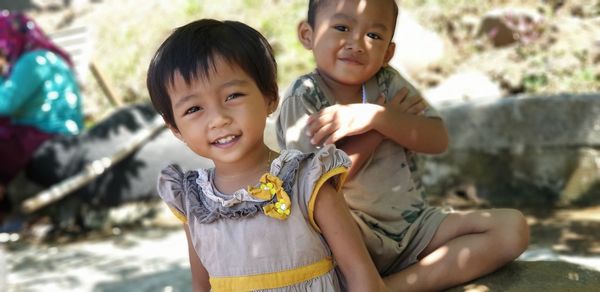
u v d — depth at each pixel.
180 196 1.92
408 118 2.22
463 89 6.40
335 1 2.19
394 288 2.08
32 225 5.41
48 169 5.46
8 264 4.64
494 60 6.82
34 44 5.61
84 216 5.44
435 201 5.17
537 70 6.48
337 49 2.18
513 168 5.09
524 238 2.09
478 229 2.13
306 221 1.79
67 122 5.67
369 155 2.20
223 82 1.72
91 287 4.06
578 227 4.27
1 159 5.45
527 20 7.00
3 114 5.33
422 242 2.20
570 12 7.29
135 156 5.39
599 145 4.84
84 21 9.28
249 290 1.79
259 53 1.79
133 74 8.19
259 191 1.77
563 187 4.94
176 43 1.76
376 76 2.34
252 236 1.78
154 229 5.19
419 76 6.91
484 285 2.08
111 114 5.57
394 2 2.25
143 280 4.09
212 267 1.85
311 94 2.23
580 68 6.42
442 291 2.11
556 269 2.17
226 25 1.81
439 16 7.59
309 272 1.80
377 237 2.13
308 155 1.83
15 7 9.82
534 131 5.00
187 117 1.76
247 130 1.74
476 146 5.20
